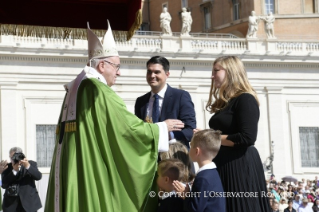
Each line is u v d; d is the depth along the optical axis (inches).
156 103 544.7
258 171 443.2
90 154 426.0
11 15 533.3
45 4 540.1
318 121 2508.6
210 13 3093.0
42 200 1341.0
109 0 541.0
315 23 2923.2
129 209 424.5
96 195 419.2
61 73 2204.7
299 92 2508.6
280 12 2906.0
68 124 438.9
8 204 817.5
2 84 2135.8
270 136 2450.8
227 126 444.8
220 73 454.0
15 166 815.7
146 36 2349.9
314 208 1680.6
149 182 429.7
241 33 2888.8
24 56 2161.7
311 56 2501.2
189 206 414.0
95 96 432.1
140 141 430.0
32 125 2158.0
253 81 2468.0
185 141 530.6
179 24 3275.1
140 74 2317.9
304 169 2461.9
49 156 2175.2
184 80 2374.5
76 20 543.2
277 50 2504.9
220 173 444.1
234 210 436.8
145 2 3447.3
